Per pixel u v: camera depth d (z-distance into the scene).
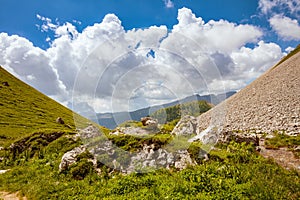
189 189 7.35
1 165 15.82
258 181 7.93
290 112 24.94
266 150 13.26
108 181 9.03
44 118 62.62
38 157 15.62
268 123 23.64
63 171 10.98
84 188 9.05
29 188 10.17
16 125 50.34
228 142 12.76
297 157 11.49
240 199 6.86
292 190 7.52
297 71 50.09
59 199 8.55
